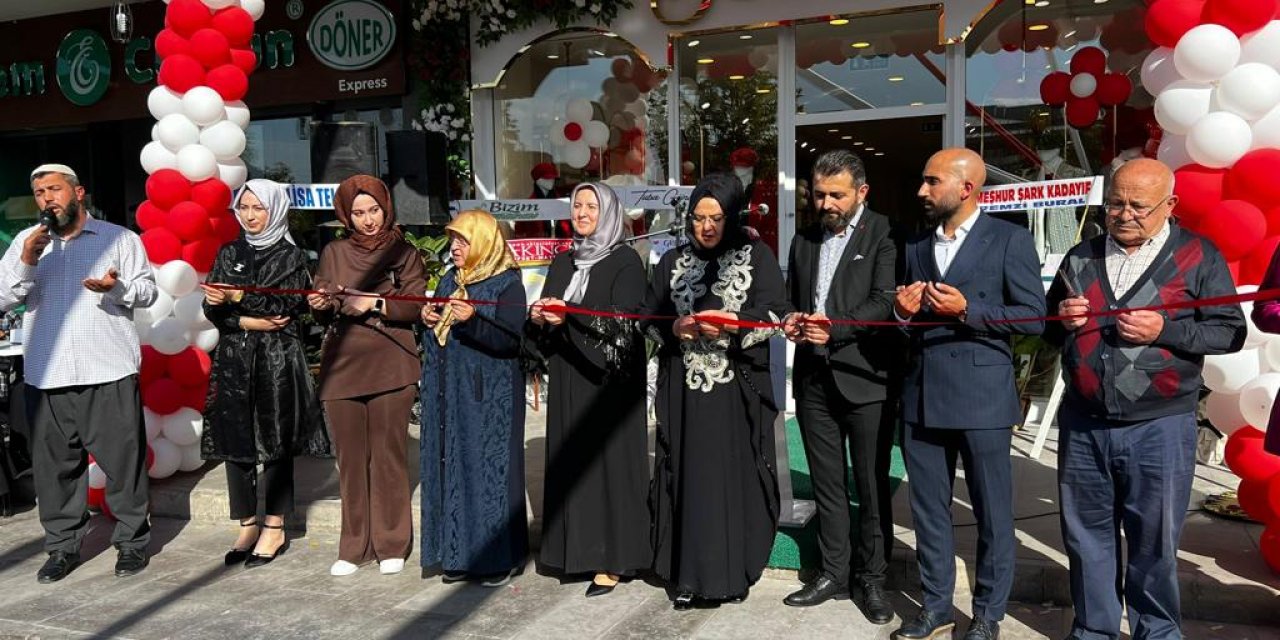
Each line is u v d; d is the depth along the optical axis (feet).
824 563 12.63
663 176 25.45
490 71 26.02
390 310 13.79
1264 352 12.11
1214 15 12.06
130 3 28.73
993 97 22.76
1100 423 10.28
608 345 12.70
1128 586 10.56
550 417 13.33
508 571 13.69
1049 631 11.75
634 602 12.91
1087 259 10.44
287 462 14.94
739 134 24.77
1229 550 13.10
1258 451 12.07
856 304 11.66
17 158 32.19
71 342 14.17
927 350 11.01
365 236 14.03
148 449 17.31
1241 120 11.84
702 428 12.25
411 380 14.12
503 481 13.53
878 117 23.58
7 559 15.55
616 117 25.68
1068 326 10.24
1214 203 12.12
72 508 14.71
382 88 26.78
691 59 24.91
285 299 14.38
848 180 11.67
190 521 17.30
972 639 10.92
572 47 25.82
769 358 12.60
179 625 12.57
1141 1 21.67
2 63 30.22
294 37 27.35
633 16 24.63
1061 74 21.95
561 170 26.25
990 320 10.41
